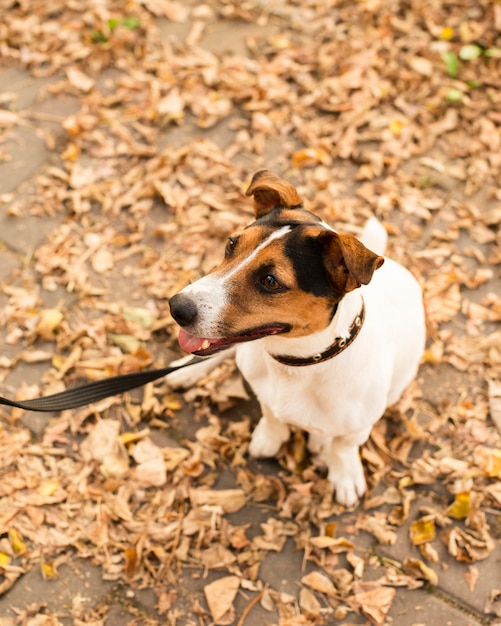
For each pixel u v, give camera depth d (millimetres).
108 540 1436
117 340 1602
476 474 1507
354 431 1370
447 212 1776
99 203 1761
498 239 1738
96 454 1496
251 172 1808
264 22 2064
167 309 1640
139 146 1827
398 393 1491
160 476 1481
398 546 1455
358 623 1396
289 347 1279
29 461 1491
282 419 1386
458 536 1458
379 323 1345
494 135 1866
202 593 1409
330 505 1479
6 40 1975
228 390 1561
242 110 1900
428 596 1419
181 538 1442
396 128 1873
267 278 1220
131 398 1561
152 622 1385
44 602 1393
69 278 1664
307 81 1939
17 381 1566
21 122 1853
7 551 1421
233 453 1517
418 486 1506
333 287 1224
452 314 1659
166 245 1714
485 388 1593
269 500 1484
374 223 1424
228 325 1236
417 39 2031
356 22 2070
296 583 1421
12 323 1616
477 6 2100
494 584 1427
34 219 1731
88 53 1948
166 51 1972
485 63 1986
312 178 1803
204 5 2088
